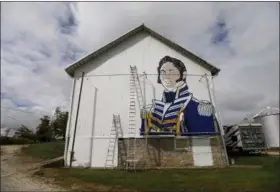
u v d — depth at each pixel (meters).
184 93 14.43
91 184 8.23
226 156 13.16
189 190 7.18
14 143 29.69
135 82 14.62
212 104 14.30
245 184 7.79
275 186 7.37
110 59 15.22
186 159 13.06
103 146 13.28
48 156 16.94
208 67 15.17
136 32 15.95
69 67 14.71
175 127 13.47
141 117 13.77
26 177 9.60
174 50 15.56
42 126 34.62
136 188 7.53
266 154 17.14
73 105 14.12
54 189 7.61
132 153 13.11
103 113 13.91
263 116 24.03
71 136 13.49
